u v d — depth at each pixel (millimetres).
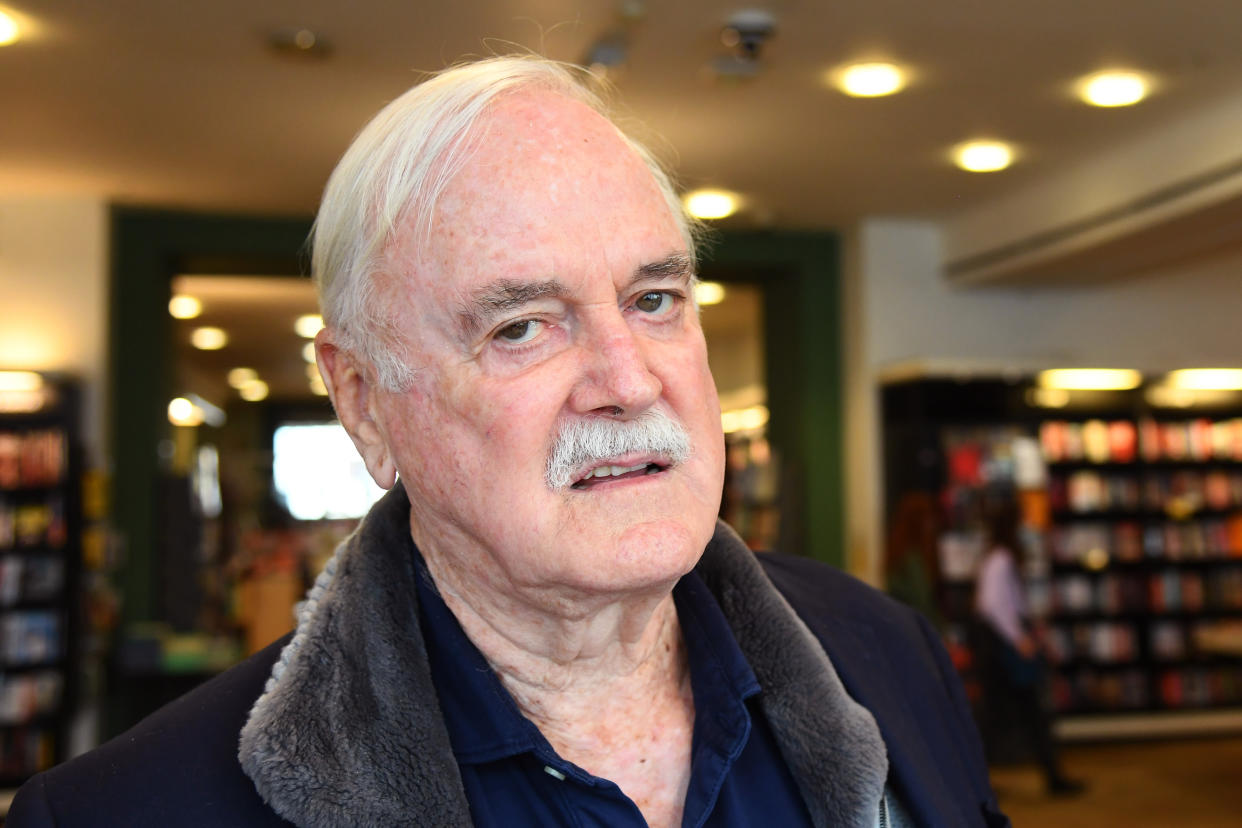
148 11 3869
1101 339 7191
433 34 4039
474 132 812
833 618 1091
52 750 5754
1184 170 5133
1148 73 4562
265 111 4832
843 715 922
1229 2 3912
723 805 911
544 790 867
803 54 4324
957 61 4418
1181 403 7555
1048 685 5875
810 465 7359
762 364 8102
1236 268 6336
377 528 915
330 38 4078
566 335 814
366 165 850
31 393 5965
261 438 17781
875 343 7141
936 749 1053
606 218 813
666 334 868
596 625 865
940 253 7242
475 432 806
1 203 6125
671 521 805
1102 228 5699
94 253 6164
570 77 894
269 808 798
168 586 6445
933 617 6348
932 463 6777
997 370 6789
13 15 3881
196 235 6531
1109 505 7512
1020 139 5395
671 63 4383
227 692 886
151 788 802
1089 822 5246
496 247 790
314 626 845
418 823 780
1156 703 7398
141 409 6426
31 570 5789
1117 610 7449
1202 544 7574
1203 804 5543
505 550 803
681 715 950
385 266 834
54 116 4887
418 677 837
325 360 930
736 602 972
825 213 6891
